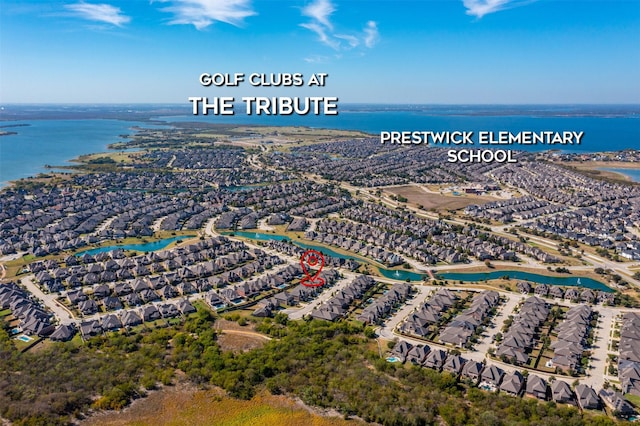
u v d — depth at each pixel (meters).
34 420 120.94
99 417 127.25
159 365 156.12
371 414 129.62
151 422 126.50
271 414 130.25
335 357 164.25
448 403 137.38
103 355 165.88
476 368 160.25
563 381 155.25
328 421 128.00
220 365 153.75
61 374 147.50
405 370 158.12
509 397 146.25
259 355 162.12
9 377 144.50
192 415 129.62
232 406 133.62
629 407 141.75
